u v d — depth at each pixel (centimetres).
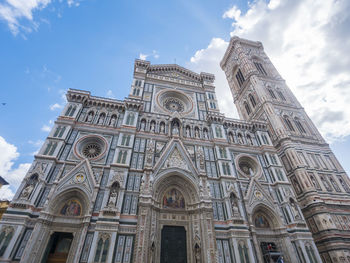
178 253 2786
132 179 3062
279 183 3675
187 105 4697
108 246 2398
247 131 4538
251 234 3020
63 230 2512
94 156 3291
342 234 3475
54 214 2577
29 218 2414
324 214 3581
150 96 4472
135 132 3597
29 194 2528
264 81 6300
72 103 3684
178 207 3155
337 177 4394
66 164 2972
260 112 5691
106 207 2636
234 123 4528
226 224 2994
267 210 3359
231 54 8131
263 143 4281
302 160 4422
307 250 2978
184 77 5312
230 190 3284
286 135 4738
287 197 3516
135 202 2855
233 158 3931
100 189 2838
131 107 3925
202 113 4581
